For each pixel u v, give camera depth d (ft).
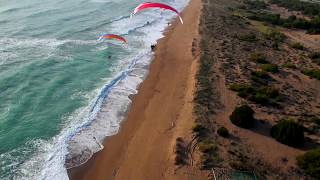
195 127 112.27
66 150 109.60
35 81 153.48
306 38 252.62
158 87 152.46
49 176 98.32
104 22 245.24
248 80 154.20
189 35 223.10
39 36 207.31
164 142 111.24
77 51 189.98
